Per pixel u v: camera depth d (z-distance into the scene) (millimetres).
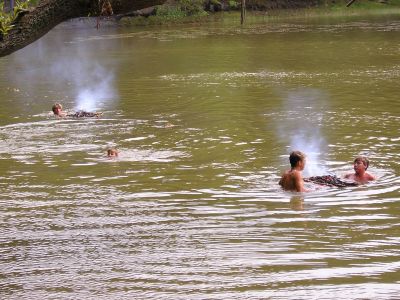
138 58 40781
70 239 11625
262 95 26562
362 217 12359
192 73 33656
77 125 21500
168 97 26672
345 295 9023
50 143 19047
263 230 11758
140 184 14914
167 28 61000
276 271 9930
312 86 28453
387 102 24391
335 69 33562
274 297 9023
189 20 66438
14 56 44156
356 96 25797
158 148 18219
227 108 23969
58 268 10352
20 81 32938
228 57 39812
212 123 21391
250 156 17125
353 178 14766
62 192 14461
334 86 28328
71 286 9664
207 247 11016
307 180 14586
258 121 21531
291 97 25953
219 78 31531
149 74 33719
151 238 11555
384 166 15859
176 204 13438
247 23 63031
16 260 10727
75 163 16891
